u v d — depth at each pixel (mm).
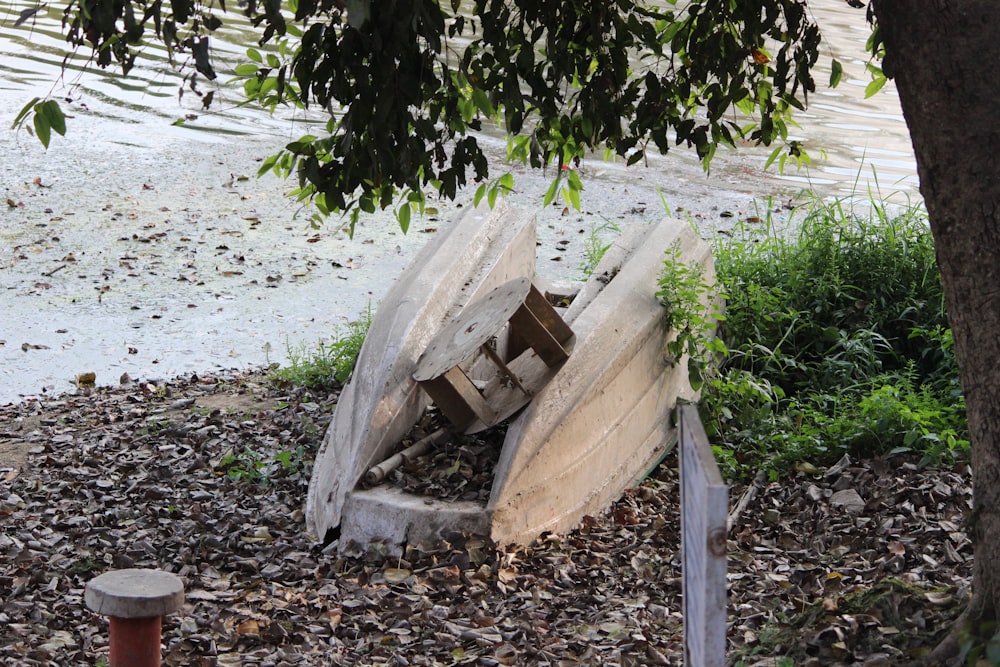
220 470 10469
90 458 10742
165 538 9008
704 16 8094
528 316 8969
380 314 10570
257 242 18547
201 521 9273
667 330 10383
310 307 15938
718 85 8328
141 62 29812
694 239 11672
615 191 21422
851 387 10945
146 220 19344
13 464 10742
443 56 24812
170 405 12359
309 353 14188
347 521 8586
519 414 8891
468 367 10070
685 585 4285
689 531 4098
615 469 9539
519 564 8219
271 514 9367
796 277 12680
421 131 6664
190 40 5586
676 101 8594
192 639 7207
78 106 26000
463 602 7715
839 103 29219
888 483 9156
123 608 4785
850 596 6578
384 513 8422
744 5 7980
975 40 5273
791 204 20672
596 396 9227
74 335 14633
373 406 9242
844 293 12359
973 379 5508
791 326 11711
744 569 8070
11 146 22812
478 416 9055
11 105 25562
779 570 7945
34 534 9109
